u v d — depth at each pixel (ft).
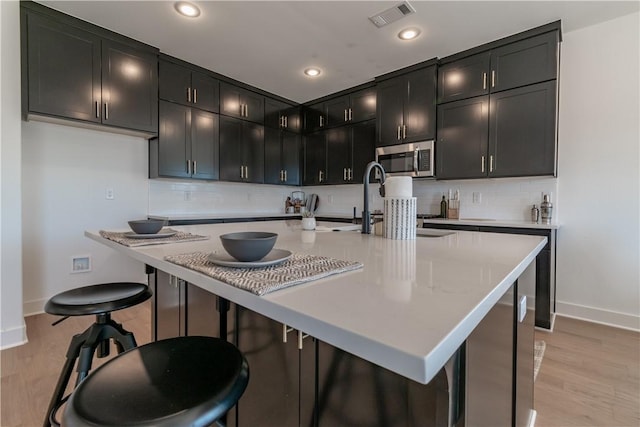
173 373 2.24
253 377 3.24
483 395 2.41
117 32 8.73
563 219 9.00
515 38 8.73
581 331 7.86
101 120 8.66
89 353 3.93
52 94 7.83
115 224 10.13
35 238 8.75
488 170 9.25
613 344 7.14
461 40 9.00
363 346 1.24
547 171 8.38
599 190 8.48
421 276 2.22
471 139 9.55
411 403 1.98
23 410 4.73
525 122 8.64
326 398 2.52
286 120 14.23
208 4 7.45
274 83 12.37
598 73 8.43
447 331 1.26
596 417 4.74
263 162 13.26
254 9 7.63
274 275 2.12
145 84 9.57
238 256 2.43
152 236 4.19
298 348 2.75
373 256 3.04
